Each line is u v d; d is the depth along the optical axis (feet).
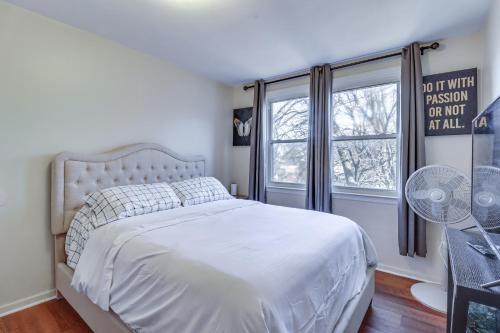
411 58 8.16
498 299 3.06
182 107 10.71
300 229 5.90
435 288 7.63
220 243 4.83
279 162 11.97
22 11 6.55
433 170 6.49
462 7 6.34
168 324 3.71
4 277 6.39
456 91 7.68
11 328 5.87
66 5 6.40
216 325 3.17
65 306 6.77
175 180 10.19
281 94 11.63
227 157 12.97
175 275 3.90
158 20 7.04
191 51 9.04
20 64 6.54
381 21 6.98
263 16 6.77
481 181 4.65
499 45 5.54
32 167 6.77
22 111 6.58
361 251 6.44
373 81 9.32
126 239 5.16
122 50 8.62
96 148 8.03
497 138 3.85
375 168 9.46
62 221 7.00
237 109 13.02
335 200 10.03
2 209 6.34
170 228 5.82
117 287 4.68
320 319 4.06
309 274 4.07
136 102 9.08
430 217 6.50
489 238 4.13
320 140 9.84
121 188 7.51
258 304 3.10
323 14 6.65
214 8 6.43
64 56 7.29
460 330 3.28
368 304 6.42
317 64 10.04
